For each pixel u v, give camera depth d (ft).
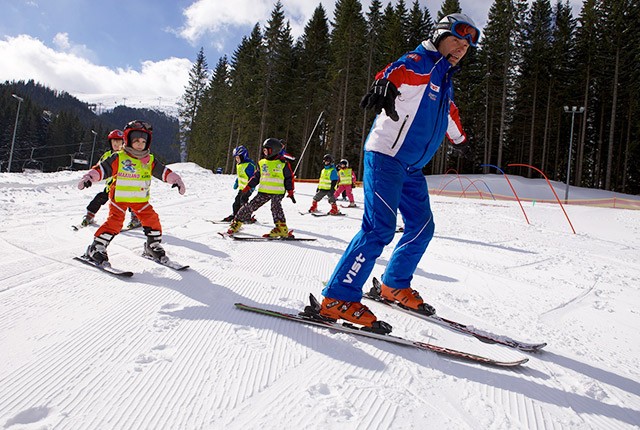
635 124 113.29
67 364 5.47
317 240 19.43
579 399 5.91
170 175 12.02
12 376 5.07
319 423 4.50
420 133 7.72
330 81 109.40
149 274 10.58
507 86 111.75
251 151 129.18
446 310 10.28
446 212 38.32
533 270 16.57
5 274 9.45
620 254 21.52
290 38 115.34
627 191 131.23
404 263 9.02
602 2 107.96
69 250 12.41
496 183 92.38
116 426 4.19
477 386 5.90
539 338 8.82
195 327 7.11
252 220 24.17
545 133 115.14
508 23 104.06
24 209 20.95
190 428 4.23
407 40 114.32
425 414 4.95
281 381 5.41
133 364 5.59
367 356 6.50
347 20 106.11
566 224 34.17
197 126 163.73
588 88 113.09
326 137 131.23
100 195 17.11
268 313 8.07
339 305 7.46
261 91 114.62
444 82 7.94
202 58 164.35
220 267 12.11
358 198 50.90
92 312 7.48
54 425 4.15
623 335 9.56
